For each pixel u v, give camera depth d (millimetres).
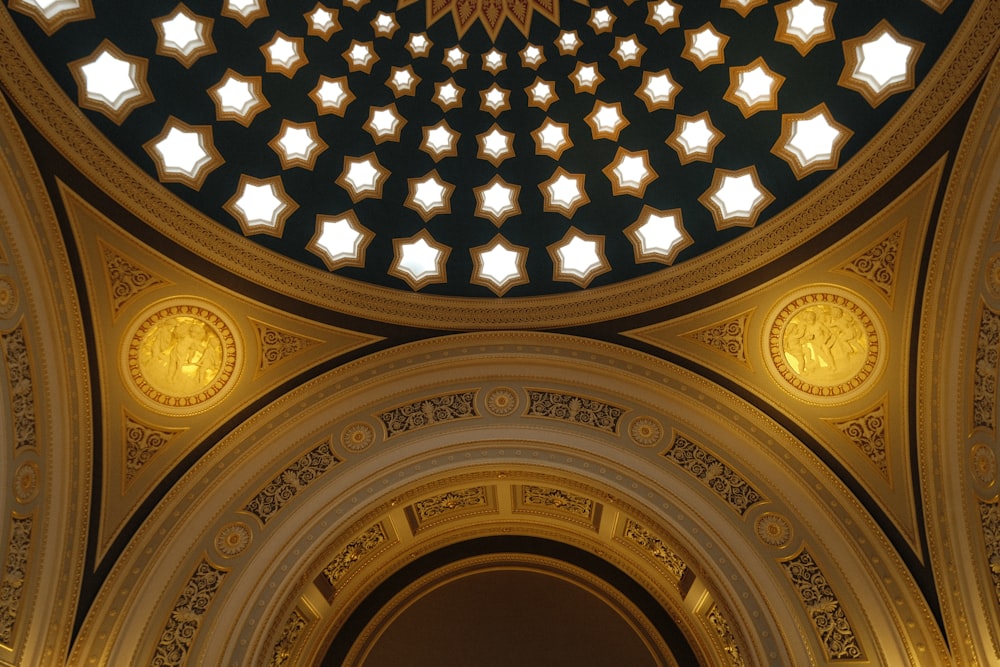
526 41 10695
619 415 11297
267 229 10781
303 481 10992
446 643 12750
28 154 8695
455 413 11383
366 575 12367
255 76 10188
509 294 11586
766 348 10727
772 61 9844
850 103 9570
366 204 11305
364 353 11242
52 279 9312
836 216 9844
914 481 10086
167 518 10453
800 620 10070
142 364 10258
